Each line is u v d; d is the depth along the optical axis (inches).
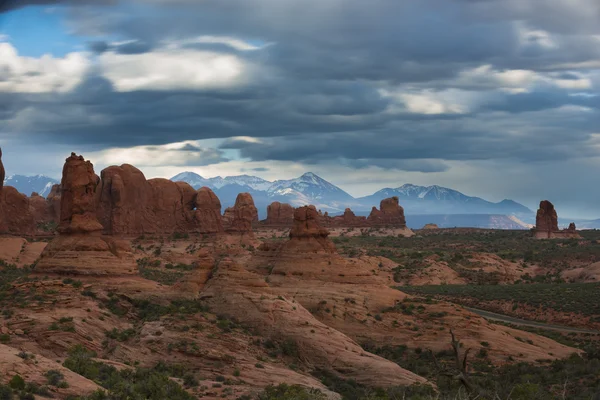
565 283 7716.5
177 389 3019.2
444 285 7440.9
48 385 2662.4
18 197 6732.3
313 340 3860.7
